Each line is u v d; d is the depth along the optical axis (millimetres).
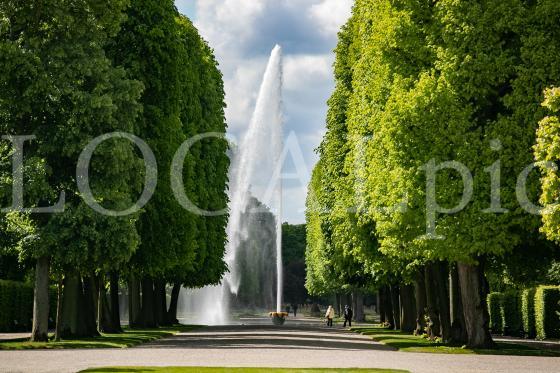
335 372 19375
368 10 41062
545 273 48406
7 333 49375
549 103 24625
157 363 22438
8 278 54219
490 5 30016
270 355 26312
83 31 31875
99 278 43438
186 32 56812
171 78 41312
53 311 58562
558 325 45094
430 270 40375
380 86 34906
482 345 30922
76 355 25656
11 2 30688
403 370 20219
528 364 23516
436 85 30688
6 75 30000
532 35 29344
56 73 30828
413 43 32406
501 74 29719
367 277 53438
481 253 29656
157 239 41875
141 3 40594
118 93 32312
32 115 31906
